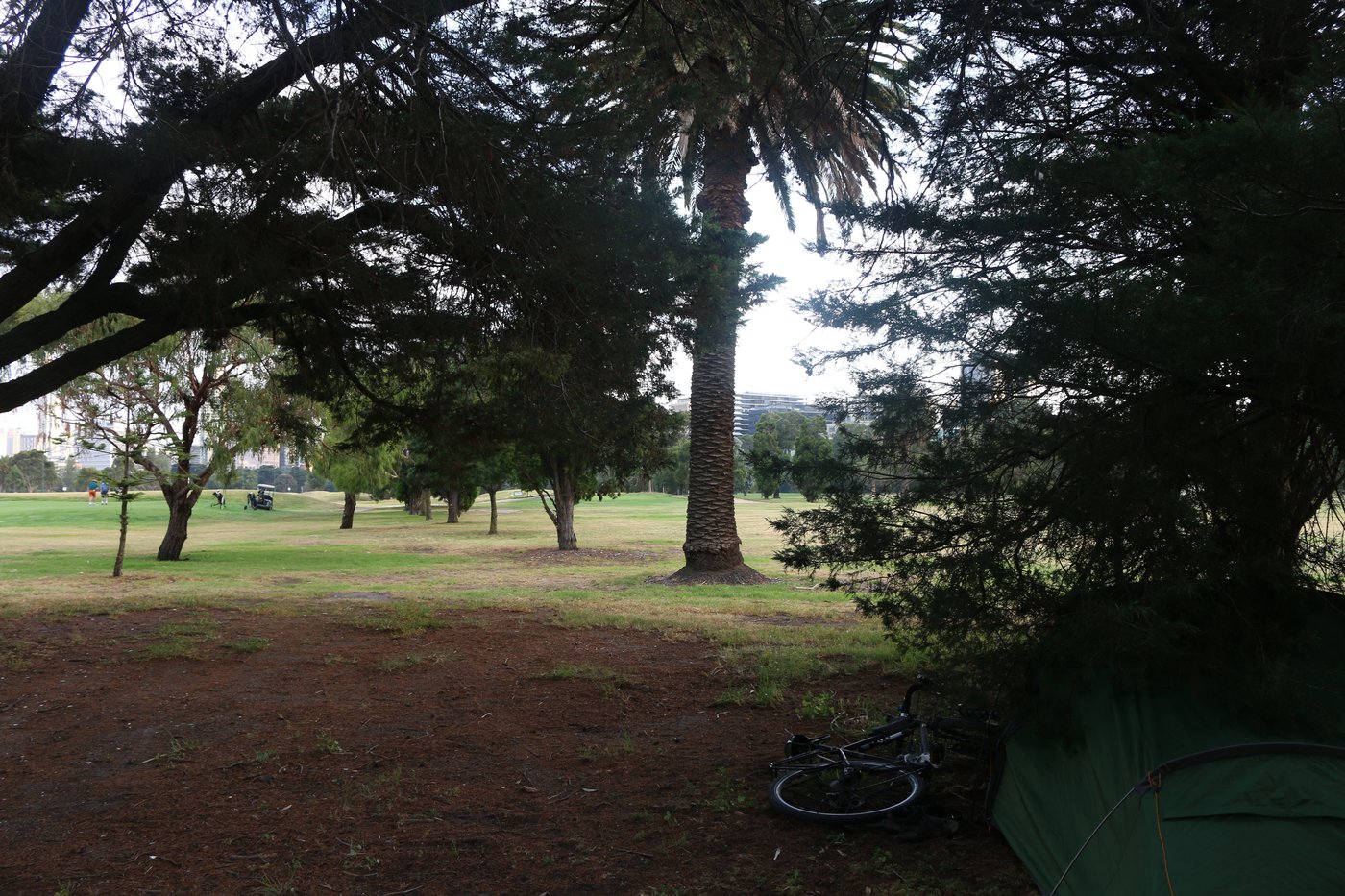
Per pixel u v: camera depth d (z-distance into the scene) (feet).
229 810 18.06
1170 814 12.07
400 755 21.38
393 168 27.66
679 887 14.17
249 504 227.81
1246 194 12.05
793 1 28.99
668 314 32.04
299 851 15.97
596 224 30.25
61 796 19.07
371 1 25.66
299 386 38.75
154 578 63.10
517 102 29.84
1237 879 11.19
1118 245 16.80
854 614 43.29
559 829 16.84
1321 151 11.15
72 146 25.66
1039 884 13.62
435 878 14.82
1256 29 17.83
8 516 165.68
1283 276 11.93
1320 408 13.04
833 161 57.82
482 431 37.01
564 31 31.58
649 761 20.74
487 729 23.47
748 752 21.17
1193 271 13.33
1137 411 14.42
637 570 72.79
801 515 17.95
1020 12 20.30
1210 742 12.85
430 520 173.99
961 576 16.05
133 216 27.91
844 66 28.48
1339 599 14.71
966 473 16.48
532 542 112.78
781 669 29.07
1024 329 14.58
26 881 14.94
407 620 39.83
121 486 63.93
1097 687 14.48
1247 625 13.88
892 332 17.17
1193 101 19.53
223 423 74.43
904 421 17.30
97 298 30.27
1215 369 13.43
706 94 33.65
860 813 16.07
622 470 41.86
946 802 17.25
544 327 31.42
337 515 196.03
